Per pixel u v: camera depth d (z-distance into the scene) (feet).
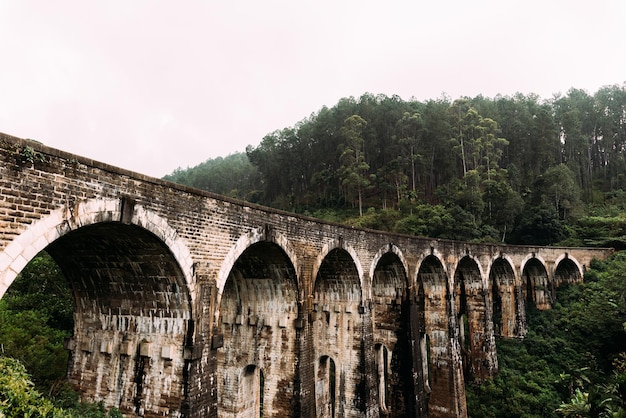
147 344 36.88
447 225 127.75
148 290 36.65
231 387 54.49
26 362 44.09
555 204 154.40
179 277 34.81
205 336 36.42
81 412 35.37
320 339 63.98
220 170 333.21
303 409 49.16
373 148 187.32
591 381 77.56
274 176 225.97
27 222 24.34
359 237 60.64
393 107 194.08
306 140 212.64
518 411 75.15
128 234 32.48
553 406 74.95
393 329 70.64
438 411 76.02
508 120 188.14
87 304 40.16
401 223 133.39
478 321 89.20
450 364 76.33
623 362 67.46
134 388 36.70
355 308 61.57
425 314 80.64
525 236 139.03
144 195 31.60
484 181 148.46
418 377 69.15
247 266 51.49
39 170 25.12
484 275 89.30
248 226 41.93
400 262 68.85
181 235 34.47
